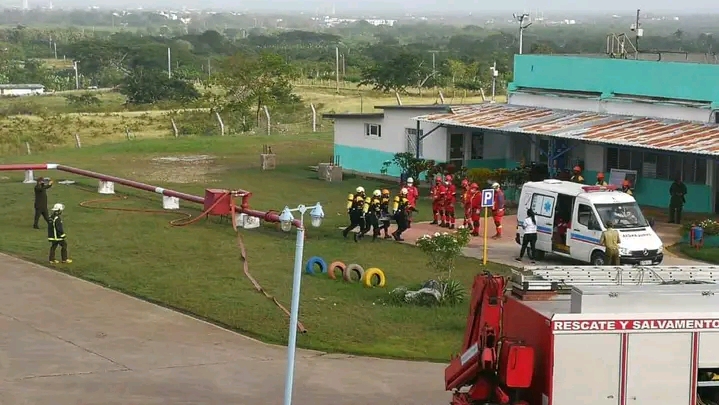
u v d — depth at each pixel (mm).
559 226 28344
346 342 20703
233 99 71312
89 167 48031
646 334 12766
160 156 52969
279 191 41469
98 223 33156
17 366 18484
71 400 16703
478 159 44688
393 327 21859
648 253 26844
